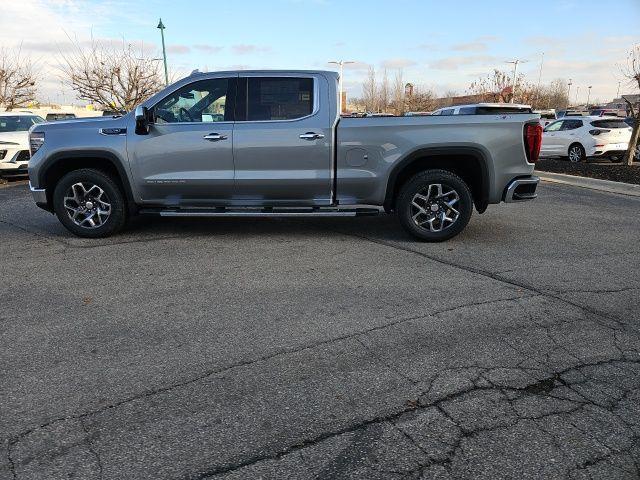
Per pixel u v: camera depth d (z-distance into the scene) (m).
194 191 6.08
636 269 5.14
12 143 12.13
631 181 11.48
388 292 4.50
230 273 5.04
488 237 6.46
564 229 6.96
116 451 2.47
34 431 2.62
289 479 2.29
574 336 3.64
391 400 2.88
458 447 2.50
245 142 5.88
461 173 6.28
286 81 5.92
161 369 3.21
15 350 3.46
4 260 5.51
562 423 2.67
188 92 6.00
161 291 4.56
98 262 5.42
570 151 17.44
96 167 6.34
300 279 4.86
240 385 3.03
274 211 6.06
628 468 2.36
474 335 3.66
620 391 2.96
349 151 5.88
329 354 3.39
